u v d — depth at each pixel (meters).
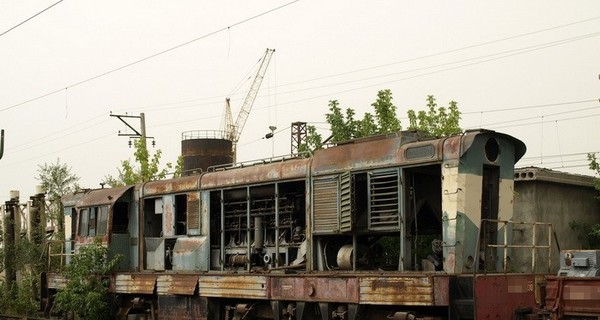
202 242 17.06
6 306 26.41
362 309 12.75
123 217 20.02
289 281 14.04
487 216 12.65
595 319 12.80
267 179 15.48
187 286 16.42
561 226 20.28
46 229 28.27
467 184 12.05
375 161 13.22
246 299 15.48
